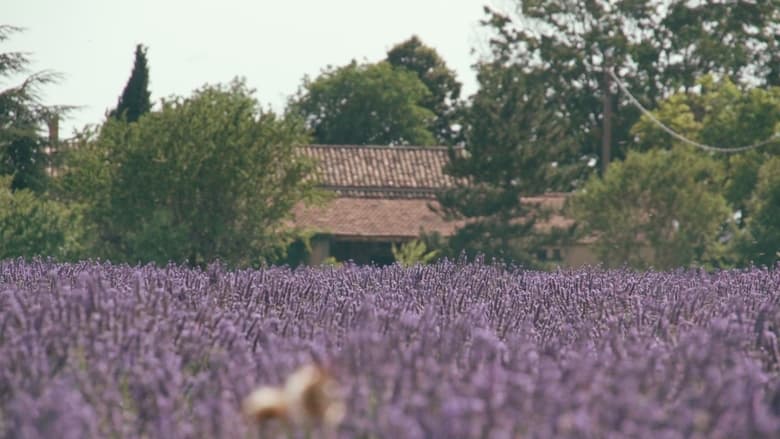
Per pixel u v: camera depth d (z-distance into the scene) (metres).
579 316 27.42
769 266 135.88
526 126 148.62
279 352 17.88
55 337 18.39
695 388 16.88
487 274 35.94
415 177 182.50
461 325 22.12
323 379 13.36
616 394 14.48
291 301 27.78
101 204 102.12
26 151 150.50
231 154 102.94
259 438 13.83
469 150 148.75
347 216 171.25
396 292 30.77
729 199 177.00
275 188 105.00
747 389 15.34
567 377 15.78
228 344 19.84
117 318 20.30
